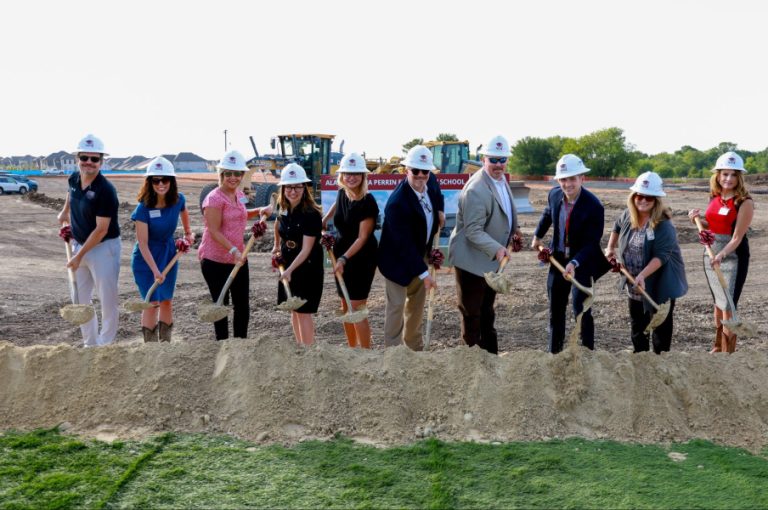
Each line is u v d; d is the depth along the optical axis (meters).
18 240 17.31
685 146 99.19
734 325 5.41
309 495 3.84
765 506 3.74
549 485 3.97
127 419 4.79
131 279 11.91
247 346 5.17
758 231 17.64
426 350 5.52
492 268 5.54
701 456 4.43
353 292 5.80
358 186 5.61
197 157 118.44
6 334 8.03
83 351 5.16
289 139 21.64
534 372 5.05
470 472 4.13
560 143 67.94
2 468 4.16
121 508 3.69
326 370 5.01
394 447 4.52
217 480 4.02
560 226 5.65
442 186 12.56
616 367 5.12
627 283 5.78
